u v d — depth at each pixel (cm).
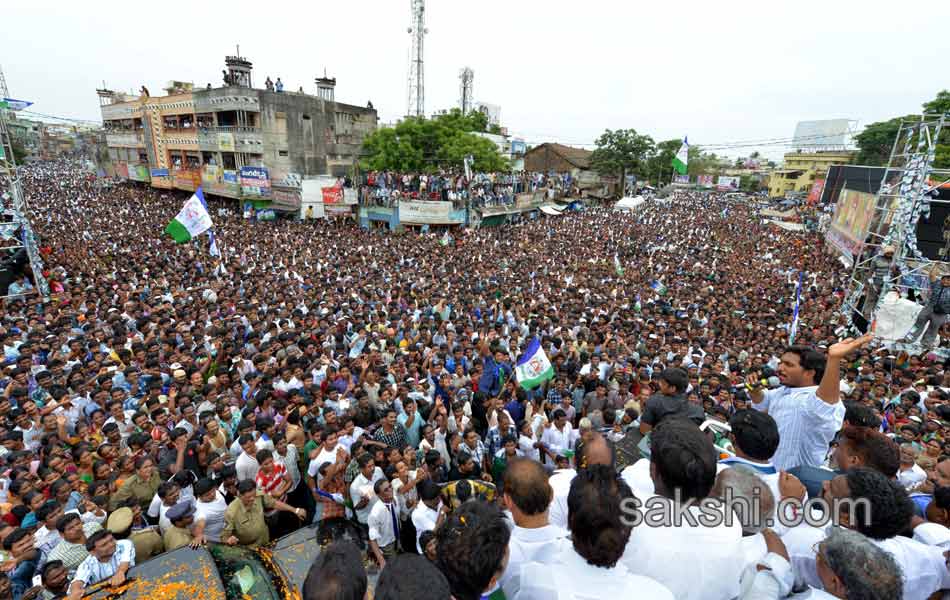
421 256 2577
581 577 209
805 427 357
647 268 2439
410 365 987
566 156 6569
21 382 919
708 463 223
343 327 1253
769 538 246
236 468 657
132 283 1794
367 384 925
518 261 2512
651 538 226
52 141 11719
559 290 1870
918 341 1321
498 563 212
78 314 1412
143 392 879
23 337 1172
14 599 488
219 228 3084
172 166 4853
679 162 3042
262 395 792
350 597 202
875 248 1966
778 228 4275
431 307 1488
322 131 4356
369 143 4312
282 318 1314
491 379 979
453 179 3934
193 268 2036
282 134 4069
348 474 627
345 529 529
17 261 1839
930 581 263
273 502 598
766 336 1322
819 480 324
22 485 587
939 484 427
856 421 324
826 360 364
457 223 3803
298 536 507
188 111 4350
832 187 4131
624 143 6169
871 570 212
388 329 1255
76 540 520
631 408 790
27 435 762
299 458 708
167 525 552
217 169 4231
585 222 4269
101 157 6303
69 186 5781
